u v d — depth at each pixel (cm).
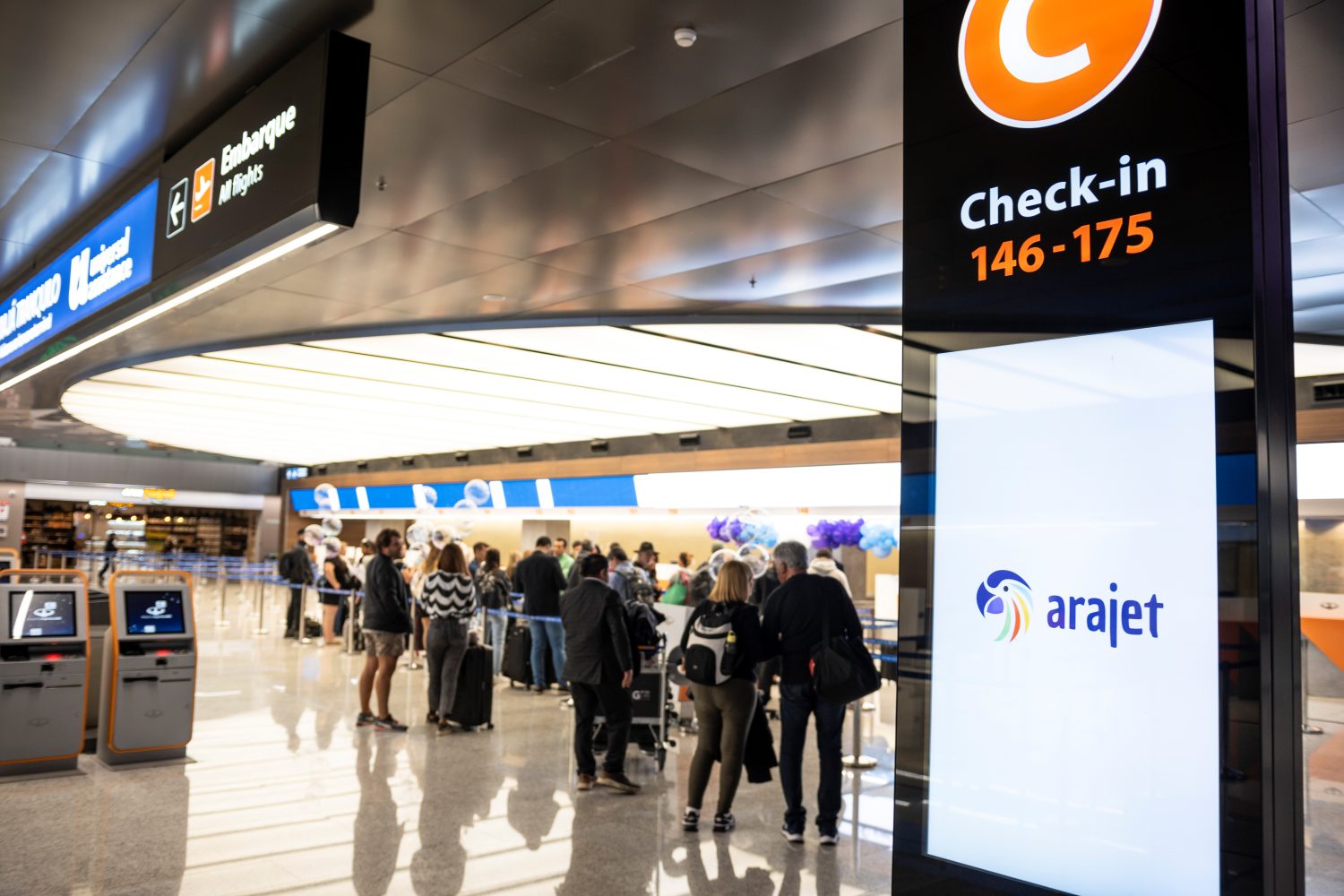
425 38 386
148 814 548
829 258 671
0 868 457
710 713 552
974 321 210
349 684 1008
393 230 623
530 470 1984
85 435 2408
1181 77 180
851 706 743
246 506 3084
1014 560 197
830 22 370
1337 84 402
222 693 939
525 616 1020
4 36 389
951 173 218
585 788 627
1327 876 496
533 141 484
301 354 1052
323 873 461
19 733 623
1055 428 193
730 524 1153
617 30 378
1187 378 175
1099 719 181
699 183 537
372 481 2550
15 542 2745
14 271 704
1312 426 930
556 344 962
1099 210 190
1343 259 637
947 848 203
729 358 998
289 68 339
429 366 1113
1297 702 167
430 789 613
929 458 215
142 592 683
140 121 467
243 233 356
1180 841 169
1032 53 205
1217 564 168
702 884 463
